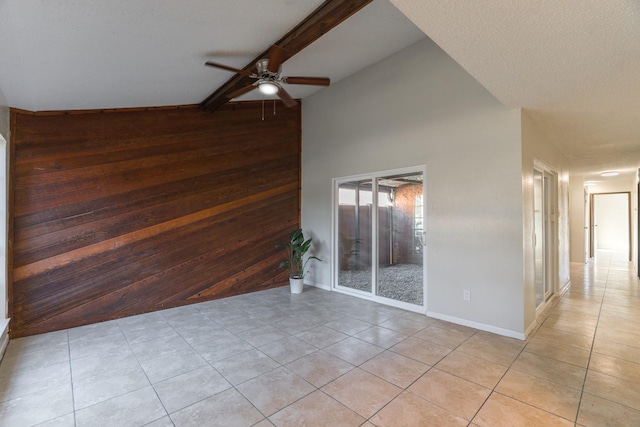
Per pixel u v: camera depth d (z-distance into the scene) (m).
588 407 2.00
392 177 4.30
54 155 3.51
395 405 2.04
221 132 4.82
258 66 3.13
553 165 4.53
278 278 5.49
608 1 1.55
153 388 2.28
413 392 2.18
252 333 3.32
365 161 4.62
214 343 3.07
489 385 2.26
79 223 3.66
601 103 2.94
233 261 4.91
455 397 2.12
